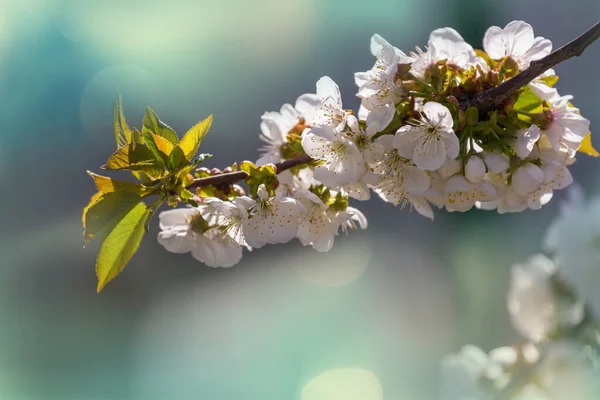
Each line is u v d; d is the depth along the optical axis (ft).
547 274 3.49
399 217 13.82
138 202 3.60
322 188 3.73
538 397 3.49
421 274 12.61
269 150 3.77
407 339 11.27
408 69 3.62
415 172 3.64
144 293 13.24
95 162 15.24
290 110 3.79
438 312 11.62
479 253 12.45
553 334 3.49
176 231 3.75
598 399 3.44
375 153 3.62
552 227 3.44
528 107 3.65
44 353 12.32
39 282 13.70
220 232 3.75
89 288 13.61
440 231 13.33
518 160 3.63
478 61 3.66
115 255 3.60
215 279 13.44
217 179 3.64
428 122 3.59
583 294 3.41
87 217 3.59
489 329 10.93
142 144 3.59
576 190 3.45
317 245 3.73
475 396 3.53
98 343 12.49
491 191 3.61
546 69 3.58
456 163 3.61
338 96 3.66
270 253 13.76
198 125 3.61
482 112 3.62
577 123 3.62
